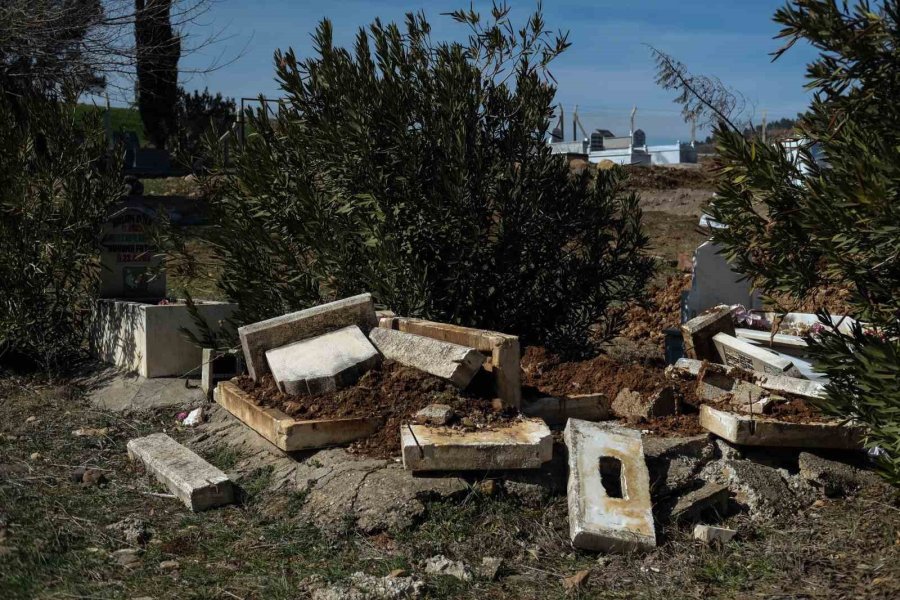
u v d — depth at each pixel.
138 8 14.69
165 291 9.59
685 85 6.87
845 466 5.84
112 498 5.70
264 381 6.70
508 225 7.61
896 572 4.66
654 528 5.09
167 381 8.14
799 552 4.98
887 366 4.68
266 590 4.48
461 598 4.48
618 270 8.58
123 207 9.68
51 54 13.30
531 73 7.97
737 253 5.46
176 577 4.62
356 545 5.00
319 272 7.58
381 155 7.50
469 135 7.57
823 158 5.09
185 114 25.78
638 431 5.62
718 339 7.52
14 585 4.32
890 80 4.86
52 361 9.00
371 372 6.26
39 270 8.73
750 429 5.75
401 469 5.45
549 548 5.04
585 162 22.30
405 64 7.60
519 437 5.46
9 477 5.90
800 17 4.84
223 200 8.13
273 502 5.55
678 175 23.88
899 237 4.50
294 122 7.74
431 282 7.50
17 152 8.86
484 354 6.11
